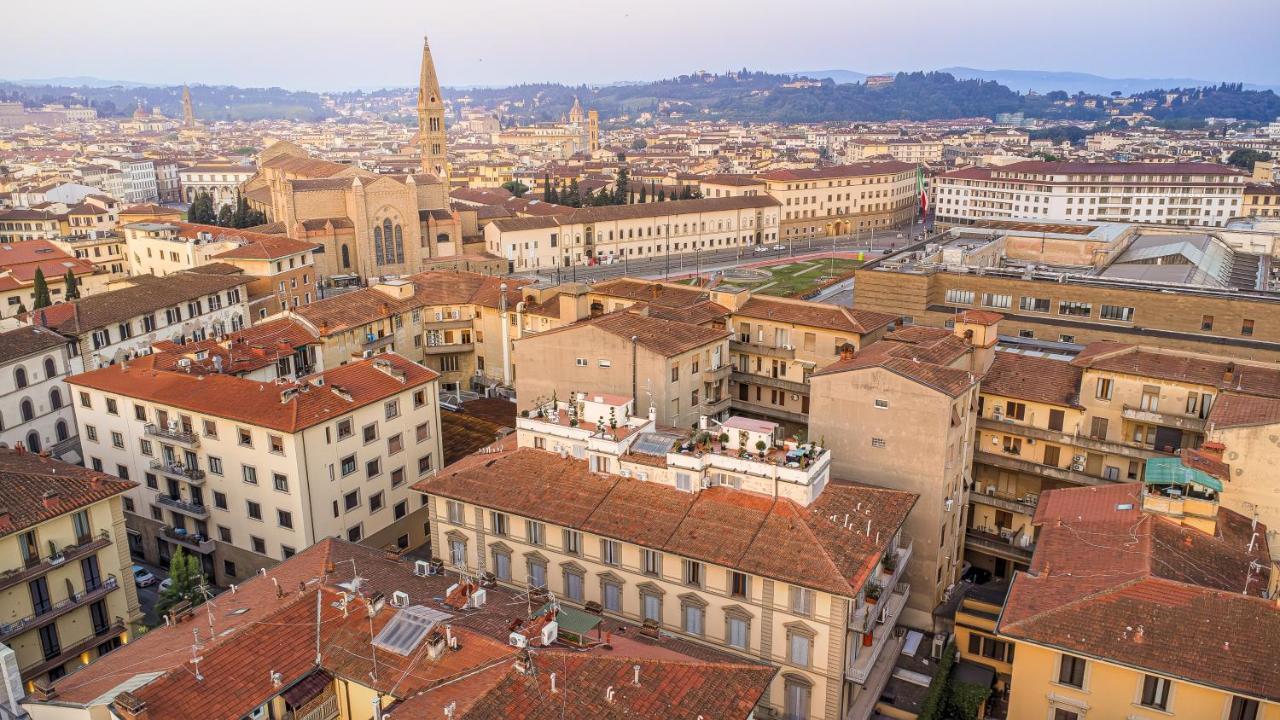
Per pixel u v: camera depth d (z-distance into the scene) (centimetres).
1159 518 6756
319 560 6719
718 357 10662
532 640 5478
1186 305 12875
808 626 6391
